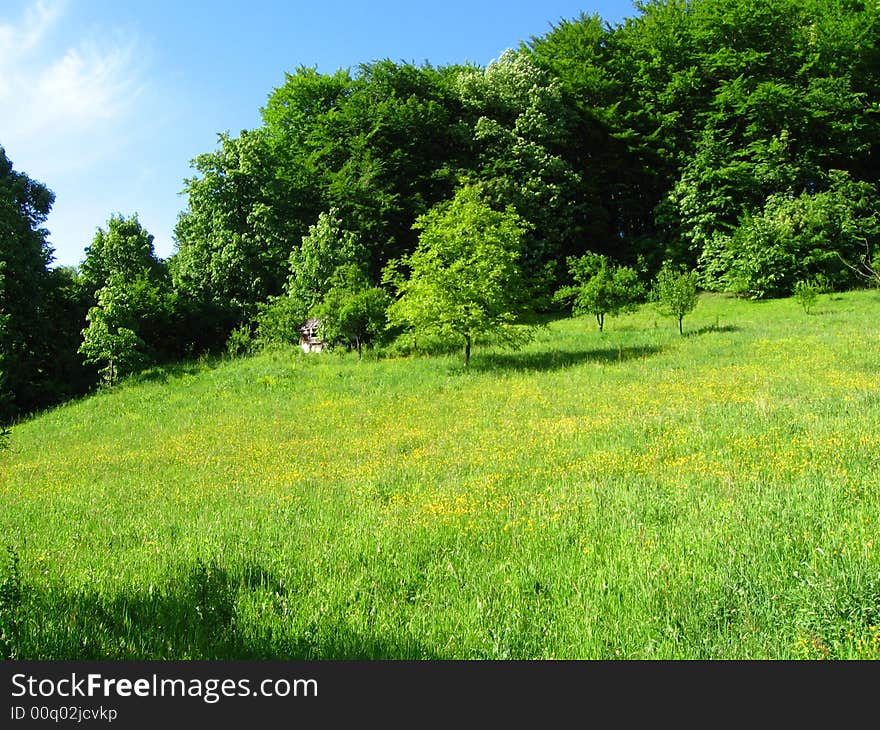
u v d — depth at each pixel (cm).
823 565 493
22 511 1009
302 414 1817
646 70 4612
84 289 3541
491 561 609
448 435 1348
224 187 3881
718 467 866
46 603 522
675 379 1741
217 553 668
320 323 3002
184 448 1524
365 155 4003
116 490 1145
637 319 3284
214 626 495
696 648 421
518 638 455
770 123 4153
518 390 1808
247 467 1254
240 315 3797
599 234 4588
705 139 4125
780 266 3484
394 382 2169
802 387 1463
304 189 4038
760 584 487
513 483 907
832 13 4325
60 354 3177
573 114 4512
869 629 407
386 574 590
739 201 4022
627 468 917
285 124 4678
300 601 533
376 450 1277
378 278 3972
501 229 2423
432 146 4362
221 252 3847
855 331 2259
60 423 2148
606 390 1670
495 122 4231
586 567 565
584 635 448
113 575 621
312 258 3353
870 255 3562
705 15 4541
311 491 991
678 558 555
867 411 1125
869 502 654
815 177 4006
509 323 2416
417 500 862
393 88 4366
